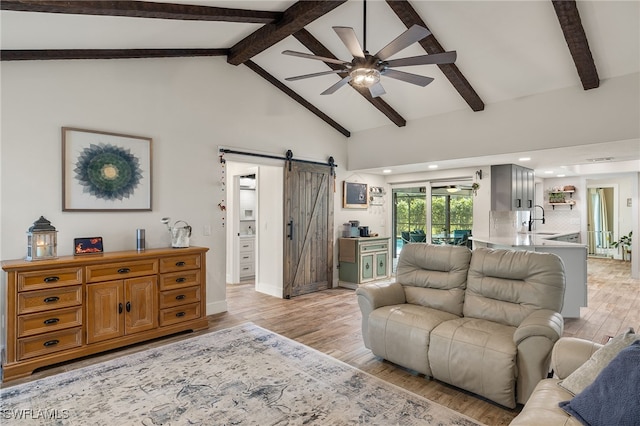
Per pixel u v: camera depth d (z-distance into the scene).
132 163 3.82
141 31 3.33
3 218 3.09
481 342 2.44
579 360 1.85
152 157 3.97
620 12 3.05
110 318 3.22
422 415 2.29
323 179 5.89
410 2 3.40
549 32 3.40
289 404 2.41
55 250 3.10
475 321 2.77
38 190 3.25
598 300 5.21
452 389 2.65
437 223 6.65
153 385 2.65
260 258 5.80
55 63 3.34
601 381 1.53
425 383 2.74
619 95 3.68
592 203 10.05
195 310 3.84
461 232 6.32
